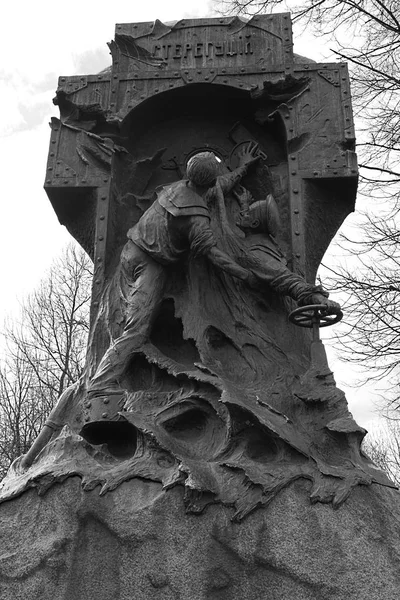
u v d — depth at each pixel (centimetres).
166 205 376
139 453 324
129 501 299
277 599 274
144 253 383
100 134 449
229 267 368
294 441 313
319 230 436
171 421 335
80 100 460
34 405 1428
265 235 405
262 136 459
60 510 301
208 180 378
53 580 285
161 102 462
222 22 477
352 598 271
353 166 421
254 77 455
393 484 317
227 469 306
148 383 362
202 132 470
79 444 326
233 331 376
